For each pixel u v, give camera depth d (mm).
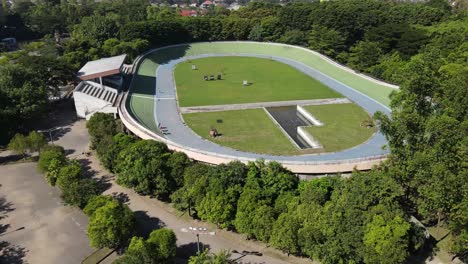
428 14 159500
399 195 48312
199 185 56875
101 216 50219
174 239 48188
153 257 44781
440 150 48156
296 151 77812
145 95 110875
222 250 49031
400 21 162125
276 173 58625
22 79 91062
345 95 114188
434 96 57688
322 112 99875
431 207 49062
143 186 61625
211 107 103938
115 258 50938
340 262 45969
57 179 64125
